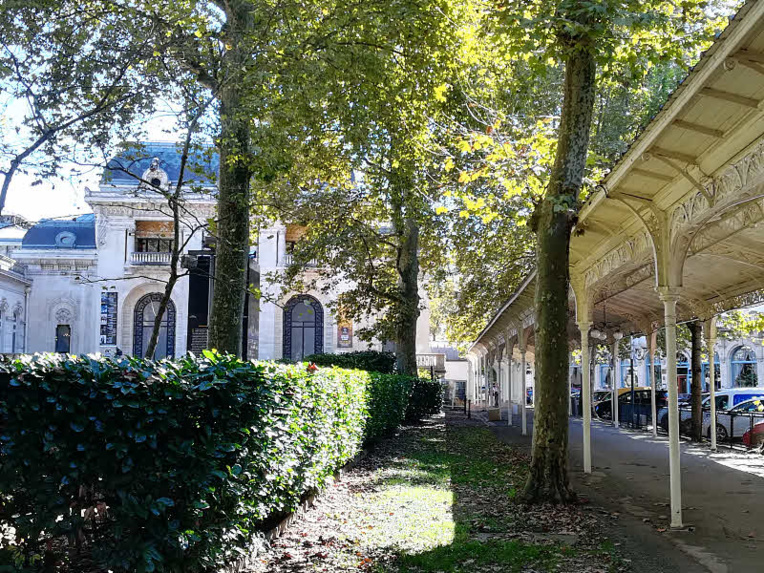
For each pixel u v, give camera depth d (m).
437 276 32.59
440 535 8.63
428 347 54.38
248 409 6.77
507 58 16.89
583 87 11.32
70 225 53.03
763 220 8.55
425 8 16.16
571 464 16.05
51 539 4.70
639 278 14.73
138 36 12.80
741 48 5.83
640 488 12.41
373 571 7.03
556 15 10.50
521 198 14.83
